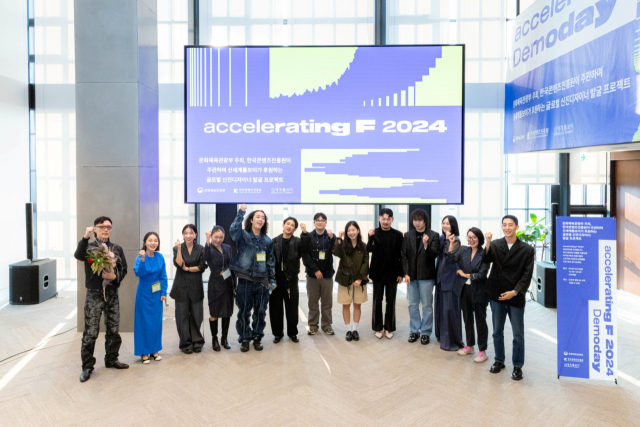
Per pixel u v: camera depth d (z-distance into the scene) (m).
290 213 6.78
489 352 3.95
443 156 4.88
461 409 2.86
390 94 4.88
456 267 3.93
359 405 2.92
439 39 6.40
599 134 3.92
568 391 3.14
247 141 4.91
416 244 4.17
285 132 4.91
